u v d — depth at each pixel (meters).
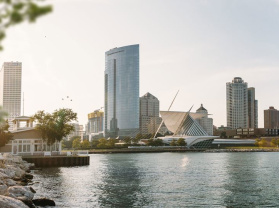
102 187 50.09
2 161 59.91
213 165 103.06
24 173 57.97
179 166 97.56
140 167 92.12
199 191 46.94
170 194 44.12
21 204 26.81
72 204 36.56
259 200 40.22
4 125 92.44
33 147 98.19
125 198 40.84
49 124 95.56
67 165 91.50
